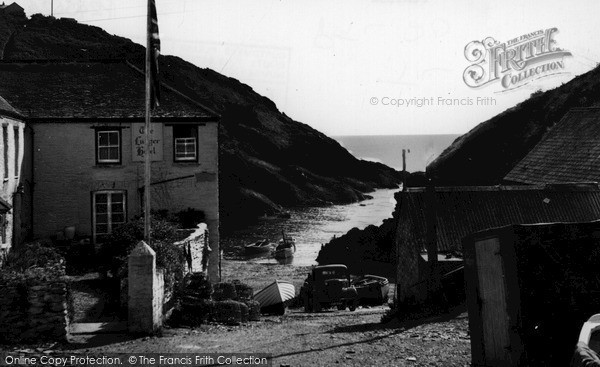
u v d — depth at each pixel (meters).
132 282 17.20
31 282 15.84
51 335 15.93
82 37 122.12
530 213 26.03
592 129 39.25
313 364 13.02
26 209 29.11
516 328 10.42
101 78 32.44
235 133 121.38
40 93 31.09
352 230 54.53
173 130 30.64
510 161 78.69
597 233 10.62
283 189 103.94
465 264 11.91
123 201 30.45
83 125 30.09
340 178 126.00
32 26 120.31
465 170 79.94
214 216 30.88
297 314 27.77
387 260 49.06
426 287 22.41
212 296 22.19
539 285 10.45
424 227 24.69
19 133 27.86
